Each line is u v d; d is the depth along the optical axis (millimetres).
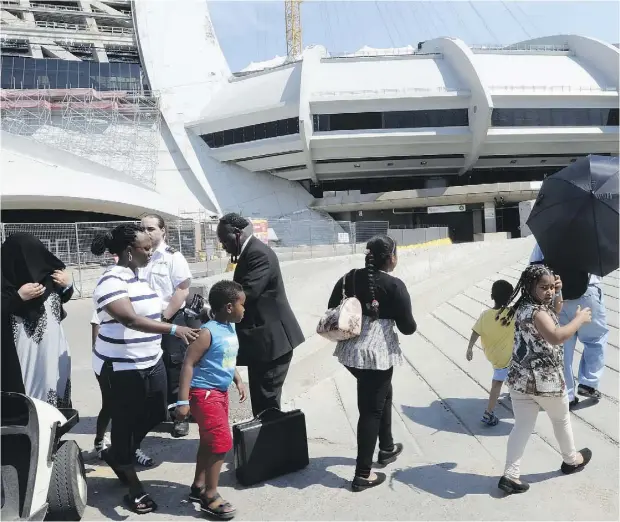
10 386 3385
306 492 3443
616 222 3881
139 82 45156
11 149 27859
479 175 47594
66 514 2967
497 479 3502
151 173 42062
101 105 41312
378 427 3441
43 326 3594
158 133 43688
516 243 13469
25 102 39156
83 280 13359
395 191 45312
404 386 5637
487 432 4344
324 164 44000
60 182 29281
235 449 3627
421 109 40125
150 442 4438
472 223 46594
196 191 43875
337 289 3676
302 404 5234
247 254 3799
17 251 3477
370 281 3482
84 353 7246
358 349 3381
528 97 39531
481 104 38594
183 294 4340
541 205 4281
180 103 45000
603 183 3928
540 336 3225
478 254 12203
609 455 3732
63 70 43281
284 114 40469
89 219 37281
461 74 40625
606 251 3938
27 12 51188
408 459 3930
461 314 8305
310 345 6148
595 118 40812
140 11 46844
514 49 44875
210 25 48594
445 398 5188
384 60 42344
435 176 47531
